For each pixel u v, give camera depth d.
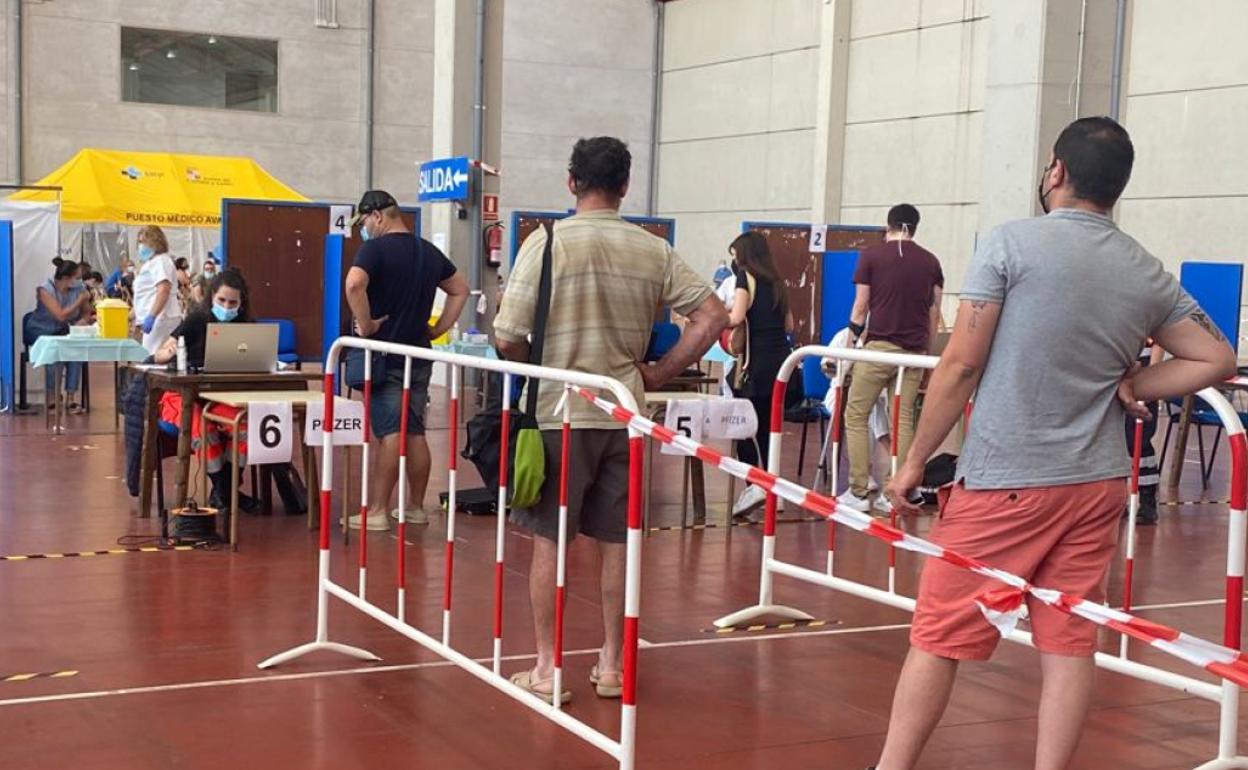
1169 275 3.02
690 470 7.18
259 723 3.80
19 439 9.83
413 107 21.95
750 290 7.11
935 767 3.63
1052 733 2.95
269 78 21.12
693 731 3.84
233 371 6.53
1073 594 2.95
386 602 5.24
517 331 3.89
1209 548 6.94
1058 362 2.88
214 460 6.46
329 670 4.32
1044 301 2.88
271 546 6.21
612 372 3.94
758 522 7.28
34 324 11.57
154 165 15.77
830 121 18.64
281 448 6.04
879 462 8.91
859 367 7.21
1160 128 14.79
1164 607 5.62
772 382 7.12
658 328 8.21
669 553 6.41
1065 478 2.89
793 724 3.93
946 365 2.94
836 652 4.73
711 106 21.41
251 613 5.01
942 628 2.96
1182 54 14.55
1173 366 2.99
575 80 21.88
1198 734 3.96
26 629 4.73
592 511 4.03
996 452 2.92
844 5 18.50
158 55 20.44
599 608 5.22
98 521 6.74
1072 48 8.80
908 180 17.72
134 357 10.30
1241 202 14.01
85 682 4.14
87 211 14.90
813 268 12.61
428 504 7.43
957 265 17.06
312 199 21.48
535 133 21.67
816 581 5.05
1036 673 4.54
